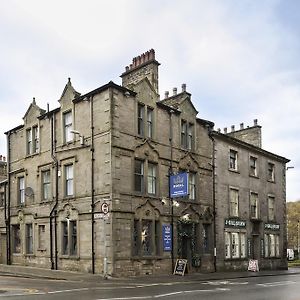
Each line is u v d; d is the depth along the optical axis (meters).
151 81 28.05
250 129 39.62
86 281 20.39
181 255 27.67
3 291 15.70
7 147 32.78
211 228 30.52
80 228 25.03
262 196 37.22
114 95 24.36
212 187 31.20
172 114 28.34
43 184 28.78
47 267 27.12
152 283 20.22
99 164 24.34
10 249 31.05
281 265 38.50
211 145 31.67
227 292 16.23
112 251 22.91
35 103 30.16
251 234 34.94
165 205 26.73
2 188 33.44
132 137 25.12
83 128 25.73
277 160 40.41
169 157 27.56
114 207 23.31
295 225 103.06
